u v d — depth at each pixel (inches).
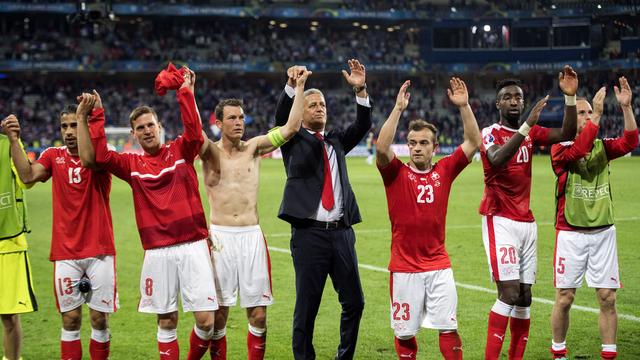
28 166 237.8
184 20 2299.5
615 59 2177.7
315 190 246.2
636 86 2204.7
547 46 2287.2
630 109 251.0
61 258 236.5
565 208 257.3
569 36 2271.2
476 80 2429.9
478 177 1183.6
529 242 253.3
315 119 250.4
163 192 231.9
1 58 1974.7
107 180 243.8
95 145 226.7
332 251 245.8
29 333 309.3
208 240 242.4
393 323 234.7
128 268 454.3
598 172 254.1
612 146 252.8
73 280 237.1
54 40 2130.9
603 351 253.0
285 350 281.6
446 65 2308.1
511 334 257.1
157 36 2278.5
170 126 2101.4
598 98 250.7
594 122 249.8
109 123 2090.3
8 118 235.9
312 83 2373.3
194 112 231.1
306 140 249.8
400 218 231.5
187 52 2246.6
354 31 2476.6
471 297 359.6
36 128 1988.2
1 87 2101.4
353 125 257.9
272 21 2343.8
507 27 2295.8
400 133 2161.7
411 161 237.8
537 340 286.7
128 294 383.6
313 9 2229.3
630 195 837.8
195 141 232.2
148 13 2116.1
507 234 249.3
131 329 313.9
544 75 2347.4
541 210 719.7
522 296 253.9
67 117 237.6
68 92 2162.9
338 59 2325.3
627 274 406.3
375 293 373.4
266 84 2356.1
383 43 2425.0
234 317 334.0
